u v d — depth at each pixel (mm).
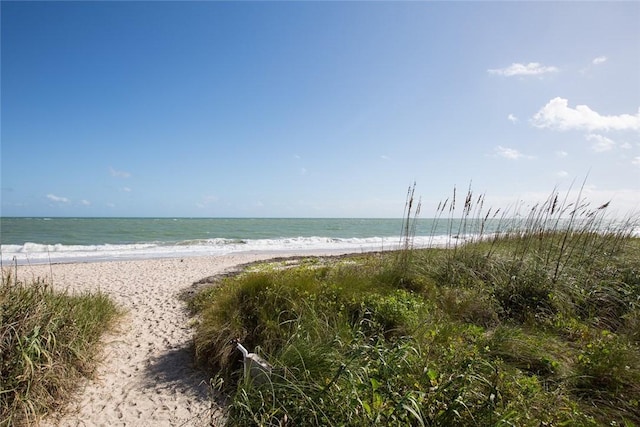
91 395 4125
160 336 5941
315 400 2725
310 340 3832
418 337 3797
